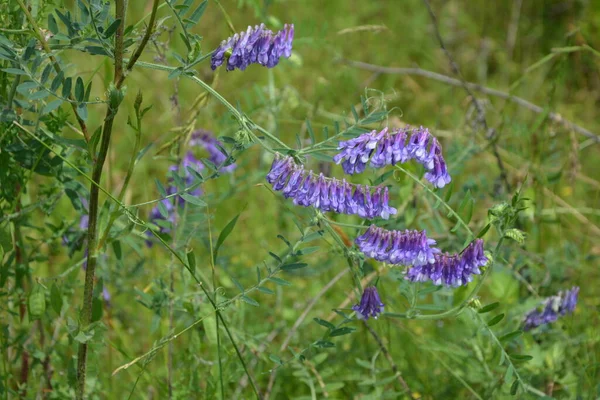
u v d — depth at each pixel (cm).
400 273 94
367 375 107
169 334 94
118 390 105
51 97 95
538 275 113
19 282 97
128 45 87
